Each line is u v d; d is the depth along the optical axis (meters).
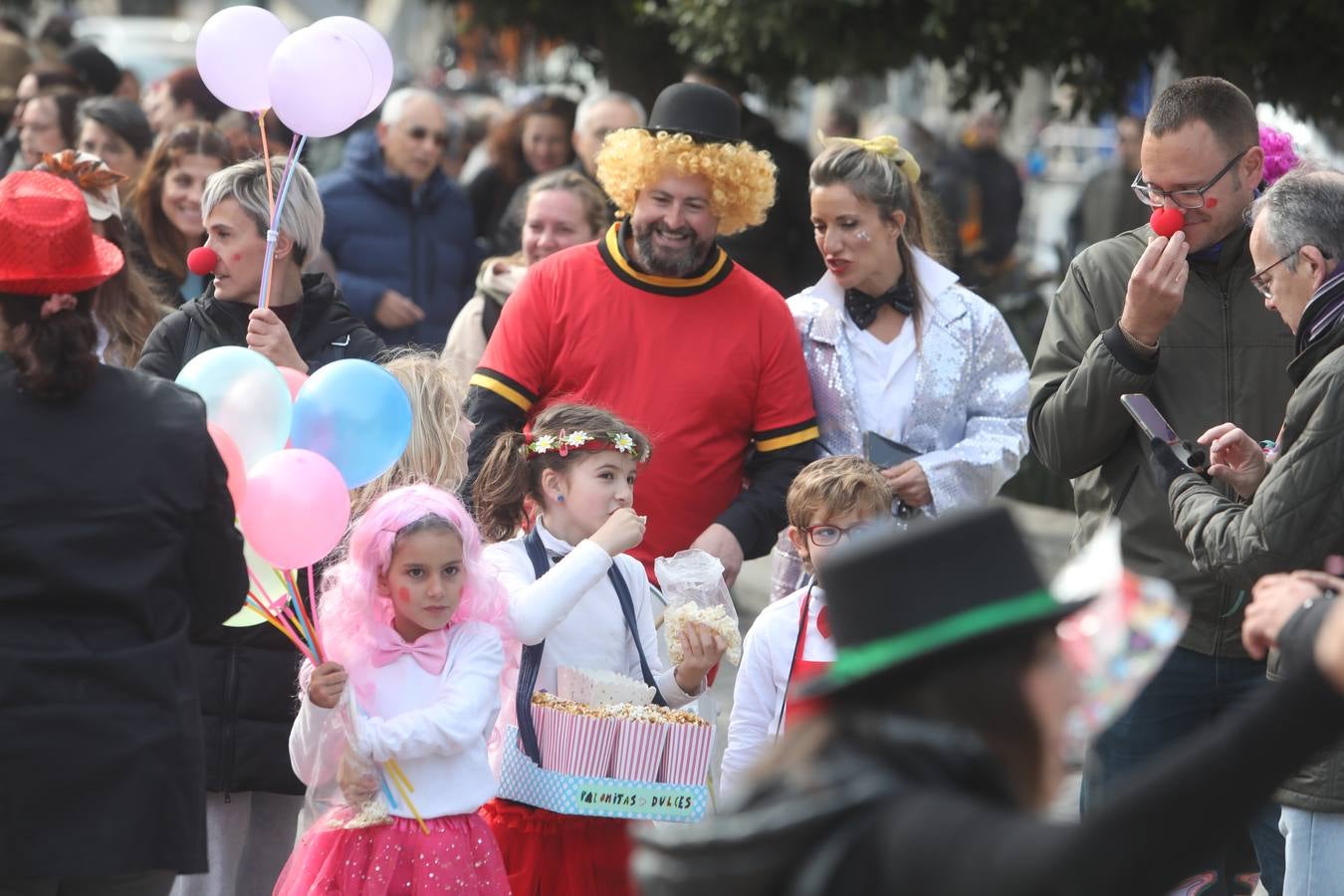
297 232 12.71
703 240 13.75
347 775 10.43
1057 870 4.71
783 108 29.30
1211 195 11.36
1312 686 4.78
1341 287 9.98
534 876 11.35
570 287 13.93
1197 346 11.72
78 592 8.23
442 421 12.46
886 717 5.38
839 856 5.09
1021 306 29.48
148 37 63.81
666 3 28.28
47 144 22.11
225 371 9.89
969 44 24.58
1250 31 22.72
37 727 8.11
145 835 8.27
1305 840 10.21
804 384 14.06
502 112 37.97
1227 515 10.38
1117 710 6.29
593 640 11.93
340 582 10.77
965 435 14.30
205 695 11.64
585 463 12.04
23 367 8.32
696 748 11.10
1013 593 5.39
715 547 13.28
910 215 14.30
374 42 12.06
